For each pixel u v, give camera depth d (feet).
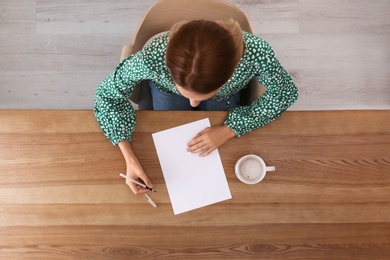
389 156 4.41
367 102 7.50
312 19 7.57
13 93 7.09
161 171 4.25
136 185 4.17
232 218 4.22
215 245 4.19
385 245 4.31
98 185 4.19
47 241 4.11
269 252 4.21
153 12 4.33
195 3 4.23
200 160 4.30
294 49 7.49
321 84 7.47
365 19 7.63
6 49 7.16
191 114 4.39
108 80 4.32
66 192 4.16
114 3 7.34
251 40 4.02
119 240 4.14
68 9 7.28
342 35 7.57
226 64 3.12
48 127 4.25
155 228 4.17
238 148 4.34
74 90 7.16
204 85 3.24
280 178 4.31
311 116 4.43
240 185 4.28
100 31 7.29
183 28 3.10
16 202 4.11
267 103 4.33
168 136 4.32
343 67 7.52
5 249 4.08
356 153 4.39
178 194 4.22
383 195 4.35
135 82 4.33
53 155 4.21
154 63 4.00
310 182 4.32
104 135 4.29
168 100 5.14
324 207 4.30
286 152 4.35
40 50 7.20
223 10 4.33
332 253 4.26
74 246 4.12
